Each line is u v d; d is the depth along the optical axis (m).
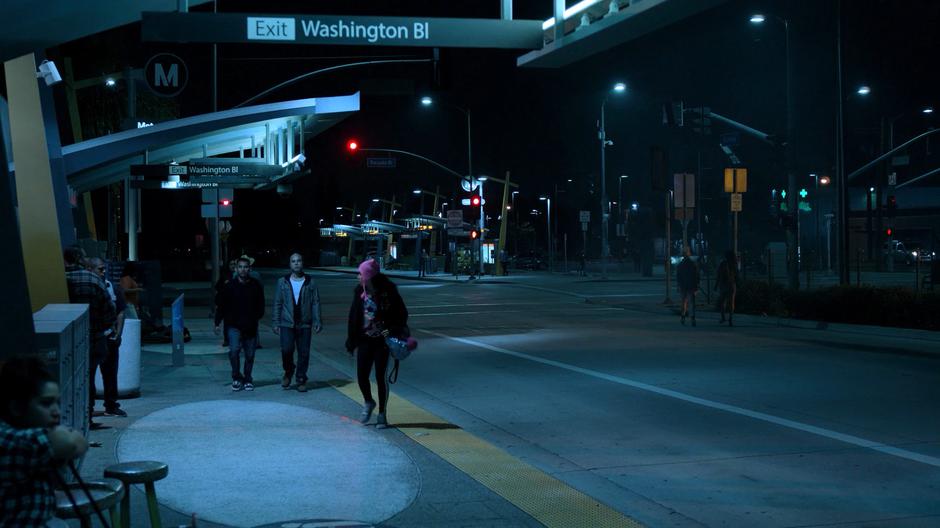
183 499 6.40
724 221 82.69
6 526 3.05
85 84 25.38
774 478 7.26
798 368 13.98
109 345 9.56
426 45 12.61
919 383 12.32
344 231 93.69
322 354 17.02
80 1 5.50
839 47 24.34
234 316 11.72
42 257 9.29
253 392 11.62
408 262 82.62
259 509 6.16
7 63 9.43
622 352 16.45
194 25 12.06
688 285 22.14
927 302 19.56
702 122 29.31
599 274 60.38
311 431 8.99
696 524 6.02
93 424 9.09
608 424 9.70
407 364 15.16
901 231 81.44
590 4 11.65
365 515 6.03
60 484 3.14
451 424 9.47
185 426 9.19
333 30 12.39
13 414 3.16
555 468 7.69
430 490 6.73
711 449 8.38
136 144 19.06
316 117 22.66
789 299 23.28
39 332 5.86
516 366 14.71
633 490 6.93
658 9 10.22
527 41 12.77
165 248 75.62
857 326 20.38
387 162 53.72
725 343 17.89
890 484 7.03
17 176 9.31
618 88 42.50
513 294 38.50
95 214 40.94
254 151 26.42
